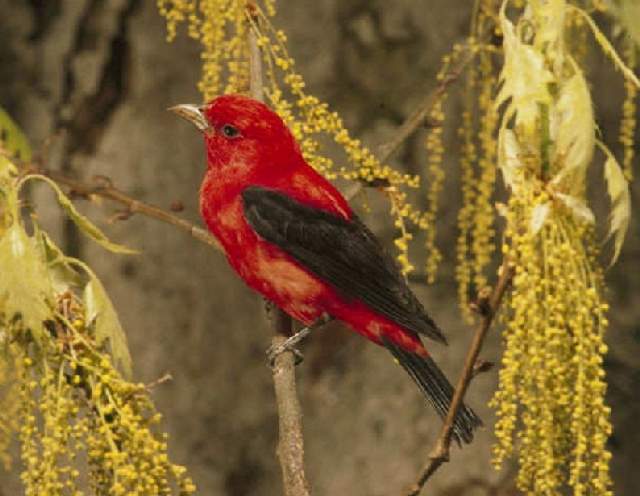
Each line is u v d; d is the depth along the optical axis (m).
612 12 9.56
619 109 14.84
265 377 14.98
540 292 7.47
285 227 10.05
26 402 7.35
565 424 7.45
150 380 14.69
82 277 7.97
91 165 14.75
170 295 14.80
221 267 14.97
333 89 14.73
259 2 14.14
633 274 14.95
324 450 14.82
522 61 7.97
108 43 14.90
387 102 14.75
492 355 14.65
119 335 7.72
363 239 10.15
